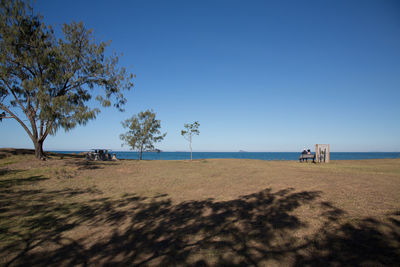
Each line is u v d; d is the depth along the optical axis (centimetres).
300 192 807
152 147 3250
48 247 471
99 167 1608
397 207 602
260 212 626
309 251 407
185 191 925
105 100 1681
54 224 598
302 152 2341
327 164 1917
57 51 1652
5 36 1505
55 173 1349
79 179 1210
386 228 473
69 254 441
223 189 933
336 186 877
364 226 489
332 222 522
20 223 605
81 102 1786
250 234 492
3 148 2192
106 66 1928
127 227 570
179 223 581
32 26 1653
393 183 928
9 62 1599
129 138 3155
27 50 1614
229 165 1884
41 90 1505
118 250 452
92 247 468
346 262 363
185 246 456
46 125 1689
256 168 1617
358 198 696
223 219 592
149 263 398
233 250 429
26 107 1886
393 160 2311
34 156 2017
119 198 845
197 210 676
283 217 577
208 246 450
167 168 1661
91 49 1838
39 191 958
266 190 873
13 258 427
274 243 446
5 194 903
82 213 682
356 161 2259
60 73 1672
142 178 1237
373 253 383
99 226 581
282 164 1958
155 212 675
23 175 1280
